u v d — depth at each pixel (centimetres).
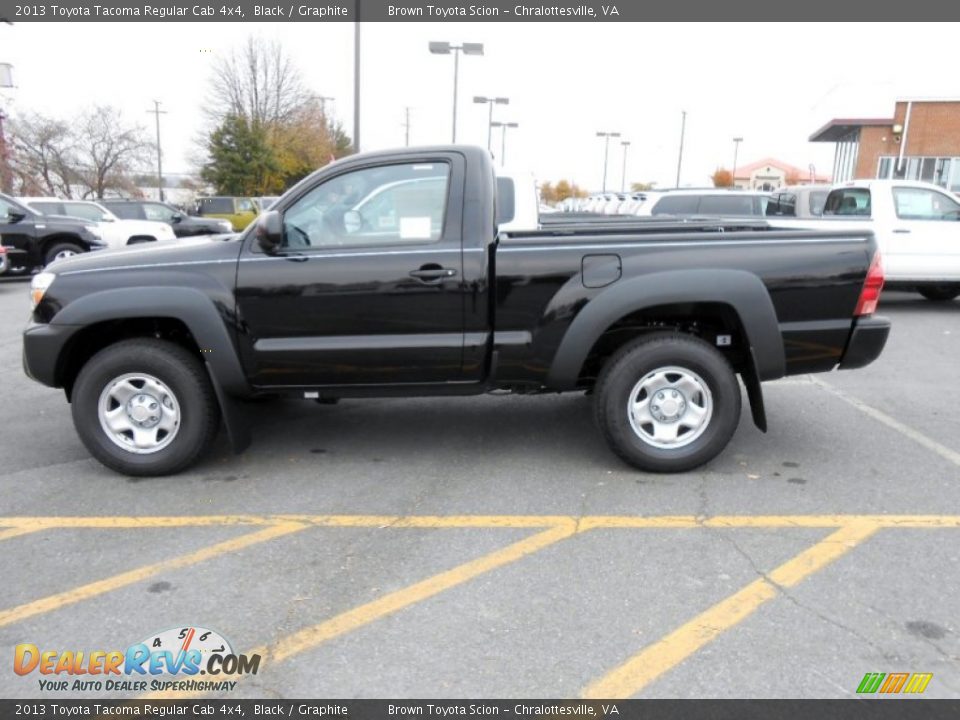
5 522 409
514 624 309
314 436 550
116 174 4884
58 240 1508
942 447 513
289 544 380
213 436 478
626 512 413
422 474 474
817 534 384
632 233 489
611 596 329
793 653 288
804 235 441
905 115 3016
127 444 465
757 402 450
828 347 447
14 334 962
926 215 1062
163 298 439
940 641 294
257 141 4456
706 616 313
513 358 449
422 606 323
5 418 600
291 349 446
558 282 438
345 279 439
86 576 350
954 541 375
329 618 315
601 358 485
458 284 439
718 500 427
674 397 454
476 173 447
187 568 357
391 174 448
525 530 394
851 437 535
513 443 530
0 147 3219
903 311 1118
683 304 450
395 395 469
